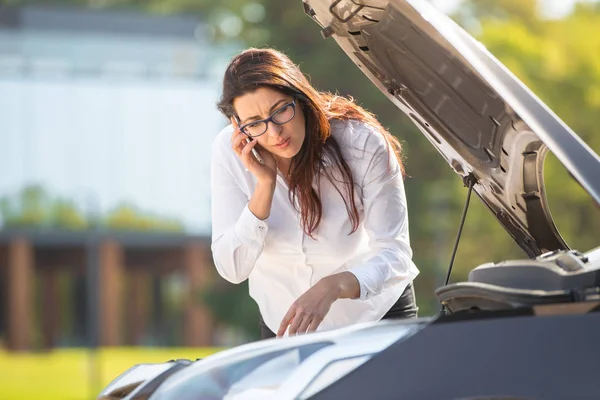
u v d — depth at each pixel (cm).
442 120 422
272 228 458
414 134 3600
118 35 3891
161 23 3912
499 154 412
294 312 407
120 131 3925
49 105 3881
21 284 4081
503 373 290
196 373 329
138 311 5597
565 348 290
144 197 3962
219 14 4284
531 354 291
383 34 398
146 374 370
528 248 456
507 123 384
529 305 311
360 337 316
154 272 4619
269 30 3881
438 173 3625
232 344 4538
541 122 338
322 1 407
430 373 294
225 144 465
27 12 3841
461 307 347
